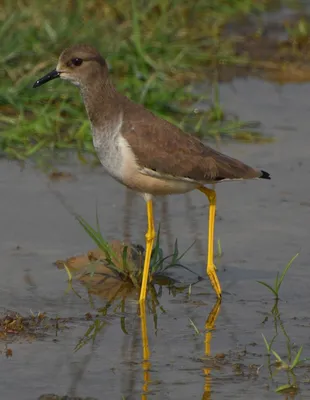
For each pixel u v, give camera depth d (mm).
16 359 12008
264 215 16391
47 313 13281
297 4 26641
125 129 13680
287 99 21484
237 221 16172
